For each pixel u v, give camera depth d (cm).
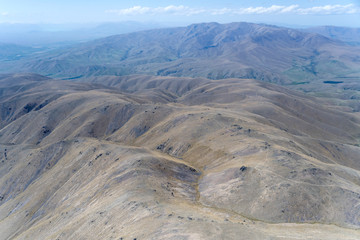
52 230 8269
